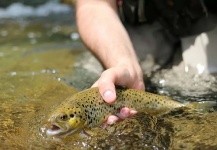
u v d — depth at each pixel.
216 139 0.72
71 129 0.77
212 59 1.09
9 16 2.47
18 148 0.71
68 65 1.24
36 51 1.46
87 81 1.08
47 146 0.72
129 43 1.05
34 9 2.68
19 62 1.30
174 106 0.87
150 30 1.23
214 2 1.22
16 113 0.86
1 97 0.96
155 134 0.74
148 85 1.03
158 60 1.18
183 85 1.02
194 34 1.19
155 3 1.17
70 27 2.02
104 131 0.77
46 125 0.78
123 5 1.21
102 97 0.82
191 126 0.78
